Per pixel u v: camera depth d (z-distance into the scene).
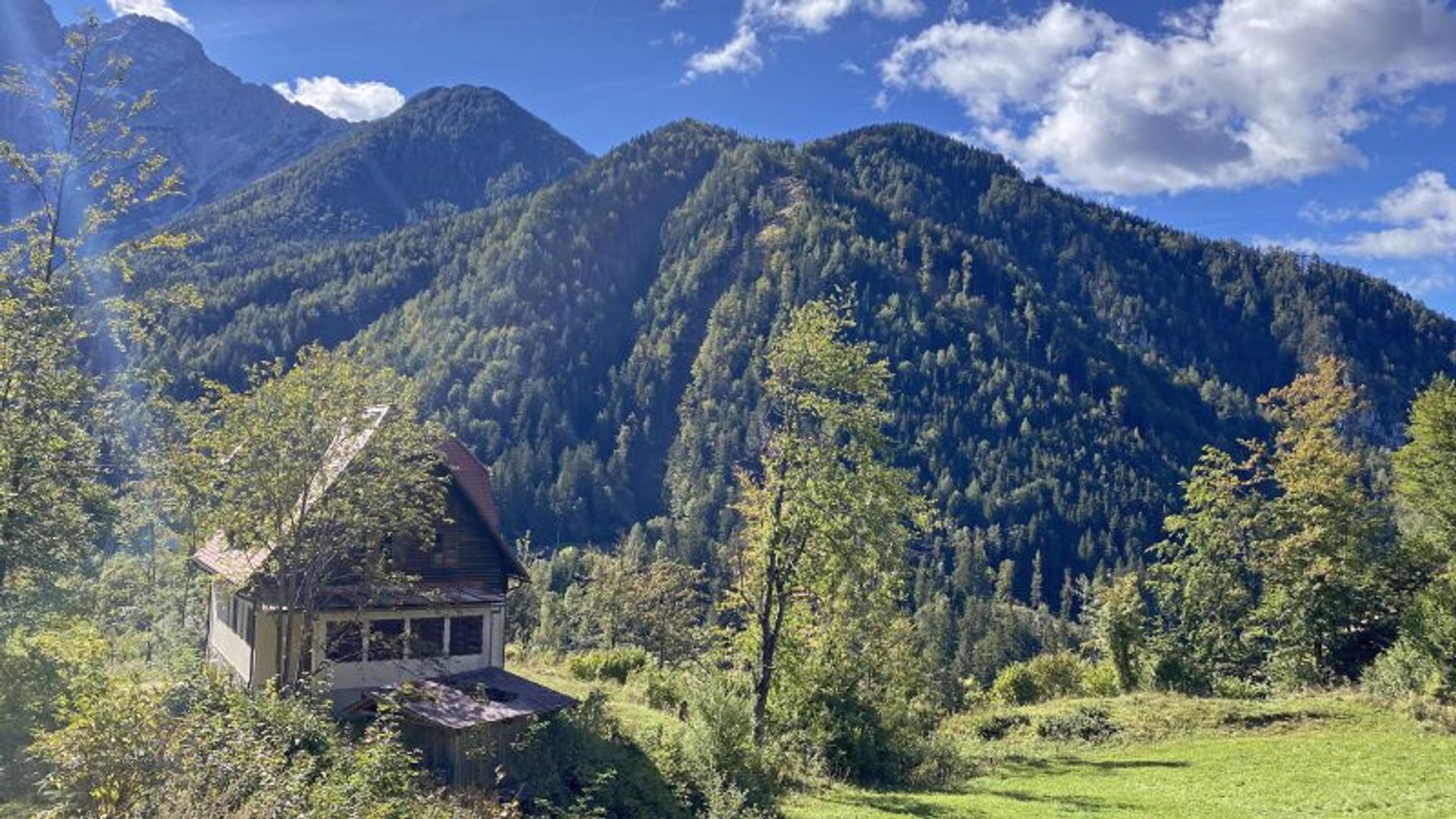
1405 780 26.58
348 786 13.88
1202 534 50.62
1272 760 30.52
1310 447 47.25
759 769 27.98
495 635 38.12
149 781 12.80
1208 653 49.75
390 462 30.92
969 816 24.61
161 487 29.02
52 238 24.80
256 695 19.73
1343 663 45.06
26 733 18.50
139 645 41.19
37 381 22.06
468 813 19.20
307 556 31.02
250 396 30.20
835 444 35.66
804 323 35.84
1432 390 46.41
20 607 21.64
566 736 28.89
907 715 34.41
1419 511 49.19
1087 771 32.09
